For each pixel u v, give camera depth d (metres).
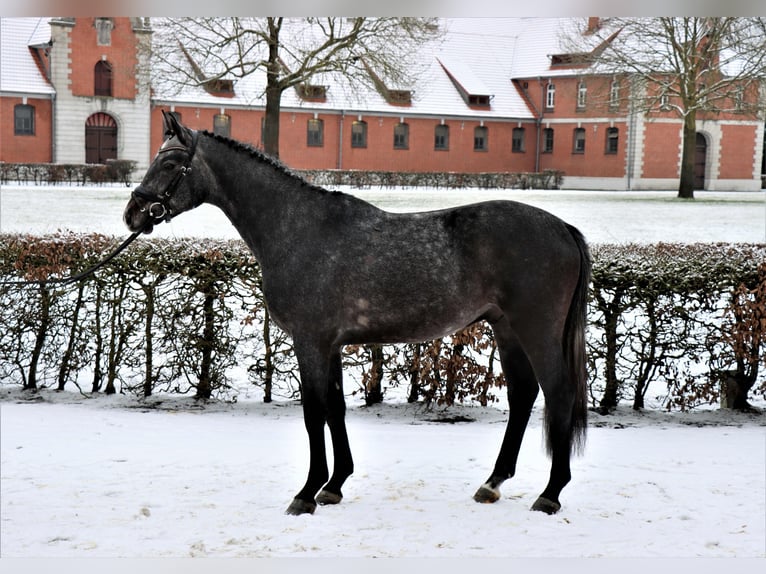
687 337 9.03
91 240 9.64
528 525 5.68
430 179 52.00
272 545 5.33
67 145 53.91
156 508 6.02
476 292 5.88
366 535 5.51
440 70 66.38
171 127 6.20
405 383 10.23
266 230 6.14
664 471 6.89
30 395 9.63
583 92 63.84
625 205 41.31
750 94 47.62
